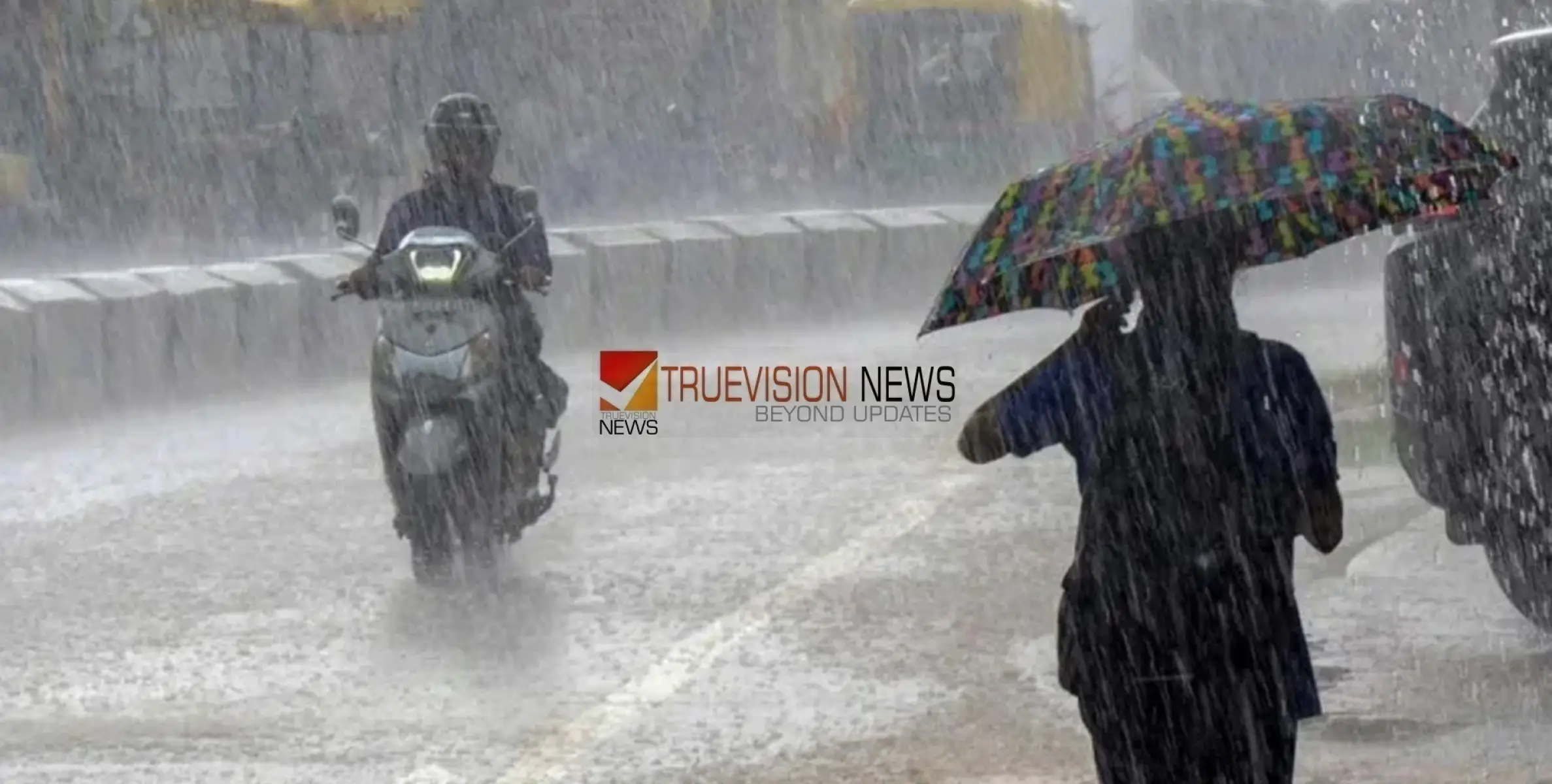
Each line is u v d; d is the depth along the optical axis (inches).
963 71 4692.4
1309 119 687.7
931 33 4660.4
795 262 3678.6
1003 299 720.3
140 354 2554.1
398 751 1013.8
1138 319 706.8
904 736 1023.0
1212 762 705.6
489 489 1405.0
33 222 3752.5
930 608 1312.7
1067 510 1674.5
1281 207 708.7
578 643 1234.0
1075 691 723.4
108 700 1121.4
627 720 1063.0
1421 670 1114.1
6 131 3789.4
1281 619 705.6
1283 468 700.0
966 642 1219.2
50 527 1665.8
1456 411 1127.6
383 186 4104.3
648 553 1509.6
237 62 3929.6
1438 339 1128.8
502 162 4303.6
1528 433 1098.7
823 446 2071.9
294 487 1859.0
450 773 977.5
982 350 2977.4
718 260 3508.9
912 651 1197.1
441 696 1118.4
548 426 1475.1
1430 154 680.4
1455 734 1000.2
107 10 3814.0
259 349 2773.1
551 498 1482.5
